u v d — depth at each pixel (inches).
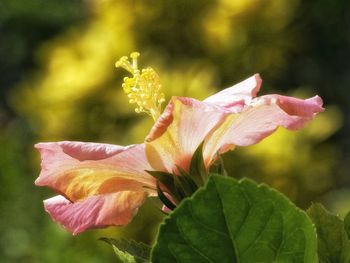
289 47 390.9
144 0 370.0
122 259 85.1
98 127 358.0
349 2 488.1
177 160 100.0
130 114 354.6
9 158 386.6
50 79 363.3
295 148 345.4
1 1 637.9
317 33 496.7
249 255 73.6
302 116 96.0
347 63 507.8
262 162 337.4
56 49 369.7
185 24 371.9
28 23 636.7
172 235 72.7
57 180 100.0
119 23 369.1
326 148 353.7
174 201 100.6
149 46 369.1
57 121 360.5
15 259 354.0
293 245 73.6
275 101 95.4
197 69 369.7
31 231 360.5
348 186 430.9
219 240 73.0
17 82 642.8
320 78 502.0
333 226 90.7
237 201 72.4
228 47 374.6
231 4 376.5
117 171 100.0
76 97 357.4
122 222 103.0
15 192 374.0
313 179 347.3
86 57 367.2
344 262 90.4
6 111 635.5
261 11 380.5
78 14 620.4
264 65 386.0
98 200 102.6
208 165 101.2
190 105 93.6
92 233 336.2
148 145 98.3
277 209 72.7
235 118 98.7
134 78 111.7
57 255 339.3
